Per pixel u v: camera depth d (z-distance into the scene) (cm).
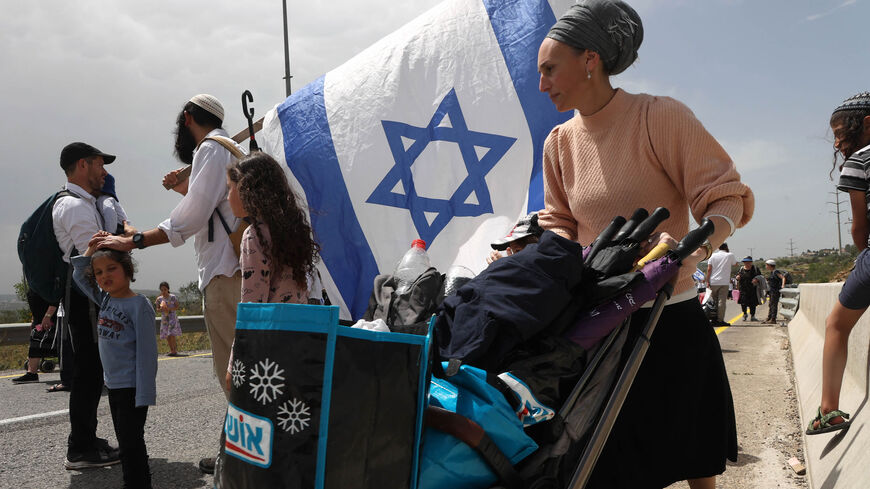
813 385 505
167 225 349
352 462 142
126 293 355
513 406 171
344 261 393
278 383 140
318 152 399
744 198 225
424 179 391
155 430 520
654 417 223
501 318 180
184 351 1270
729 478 372
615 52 226
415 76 398
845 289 313
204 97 385
